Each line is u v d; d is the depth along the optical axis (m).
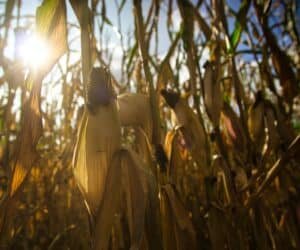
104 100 0.64
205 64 1.06
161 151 0.79
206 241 1.04
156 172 0.82
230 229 0.96
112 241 0.68
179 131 0.98
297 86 1.29
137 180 0.64
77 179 0.65
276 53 1.27
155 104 0.81
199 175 1.29
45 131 1.95
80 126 0.66
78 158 0.66
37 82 0.67
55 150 1.83
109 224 0.61
